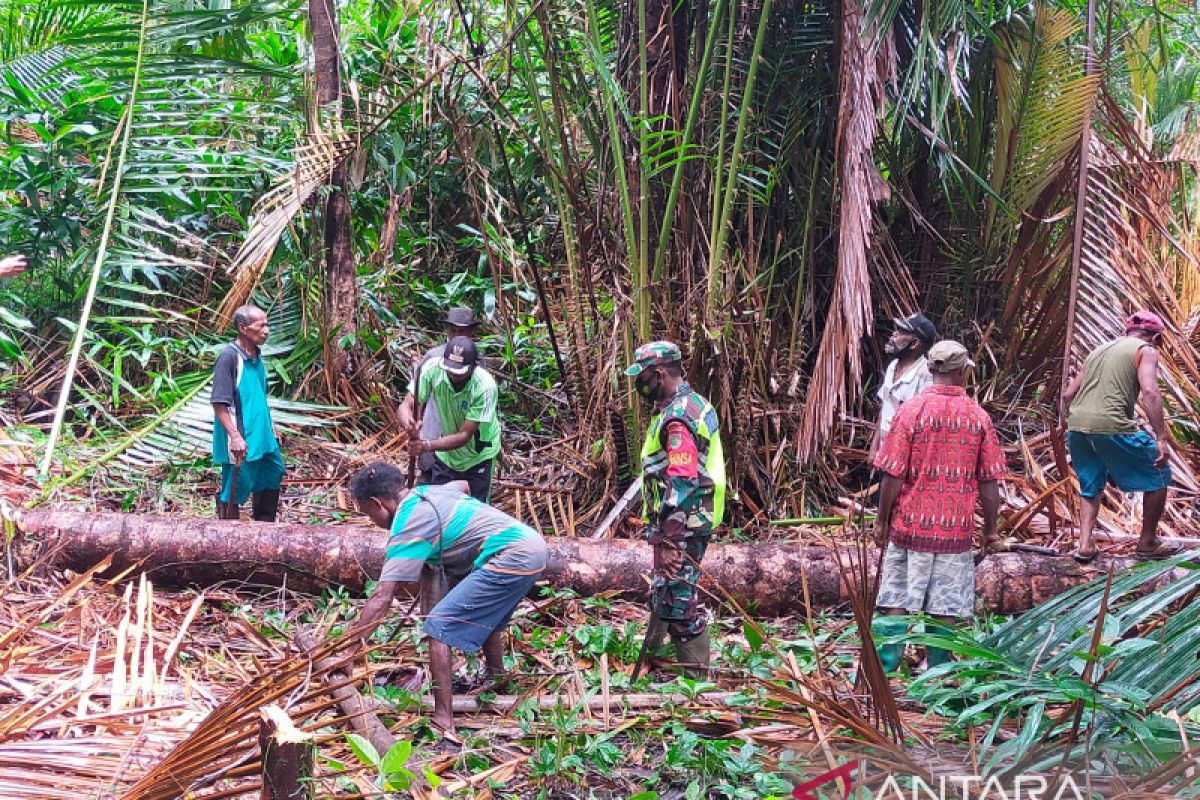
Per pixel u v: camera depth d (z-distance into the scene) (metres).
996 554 5.91
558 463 7.64
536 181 9.66
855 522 6.89
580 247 7.11
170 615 5.39
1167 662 3.95
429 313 9.82
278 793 2.90
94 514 5.84
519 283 9.06
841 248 6.32
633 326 7.01
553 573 5.92
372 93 8.94
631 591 5.94
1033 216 7.32
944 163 7.45
